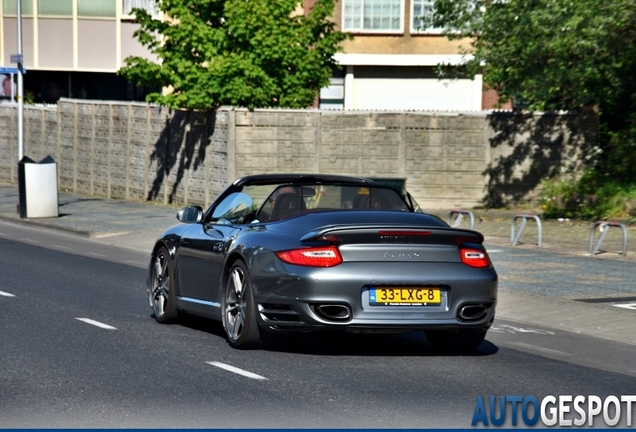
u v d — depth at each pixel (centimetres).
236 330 1117
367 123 3288
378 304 1033
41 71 5075
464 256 1062
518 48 2997
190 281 1245
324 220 1080
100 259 2152
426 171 3312
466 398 904
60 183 4256
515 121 3294
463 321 1055
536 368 1060
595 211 2980
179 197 3484
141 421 796
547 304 1525
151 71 3253
